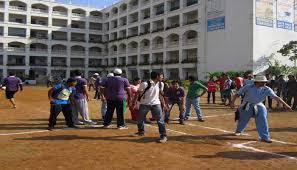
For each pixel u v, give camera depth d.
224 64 46.53
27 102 21.38
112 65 75.81
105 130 10.58
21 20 72.50
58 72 74.81
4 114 14.59
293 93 17.75
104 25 80.31
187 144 8.68
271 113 16.44
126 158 7.14
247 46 43.22
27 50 71.25
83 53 77.31
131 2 70.62
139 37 66.50
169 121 12.95
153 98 9.02
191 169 6.41
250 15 42.94
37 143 8.52
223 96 20.33
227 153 7.75
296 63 47.09
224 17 46.62
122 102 10.82
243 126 9.85
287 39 46.56
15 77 17.38
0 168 6.29
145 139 9.21
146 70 64.94
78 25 77.88
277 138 9.73
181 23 55.41
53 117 10.85
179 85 12.39
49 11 73.62
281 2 45.88
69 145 8.34
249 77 16.42
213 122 12.89
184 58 55.19
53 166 6.47
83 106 11.45
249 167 6.61
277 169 6.50
